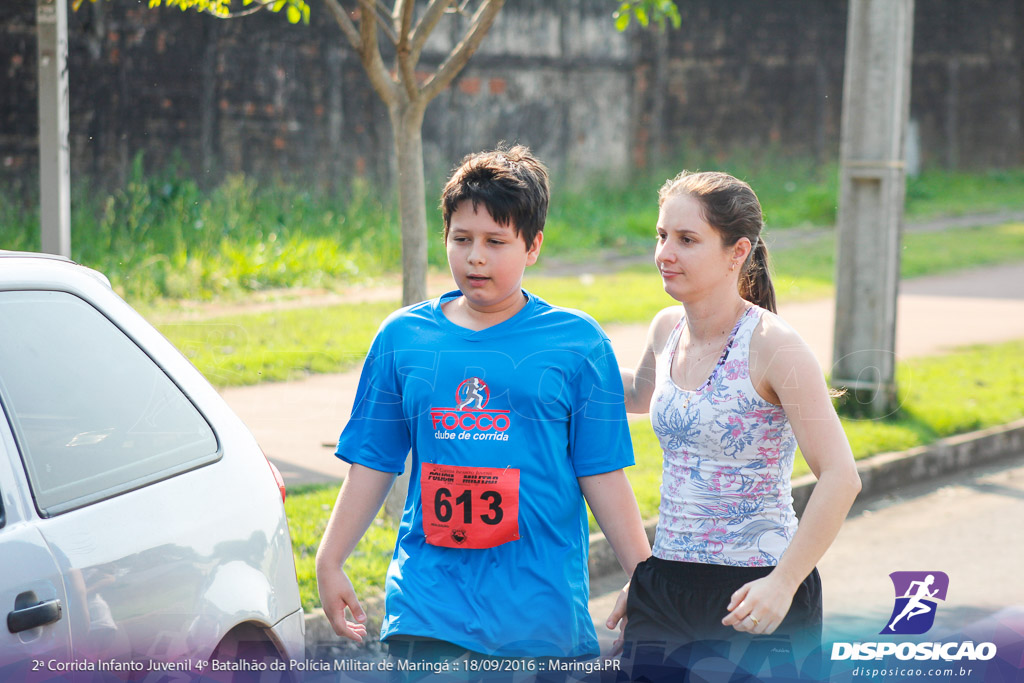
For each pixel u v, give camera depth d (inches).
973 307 1040.2
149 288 861.2
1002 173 2009.1
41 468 202.8
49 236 393.7
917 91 1931.6
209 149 1177.4
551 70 1521.9
